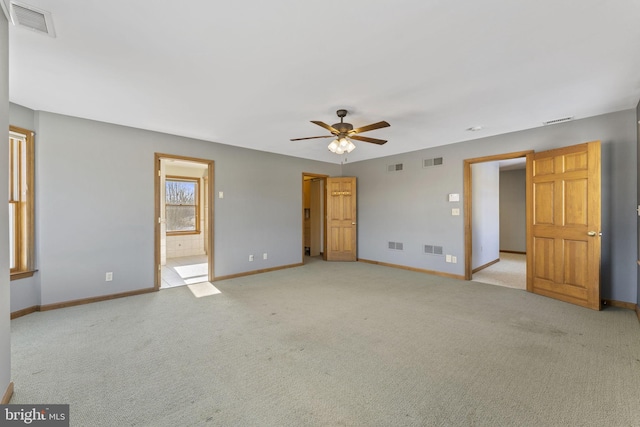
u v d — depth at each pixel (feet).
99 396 6.12
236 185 17.13
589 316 10.55
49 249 11.39
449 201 16.92
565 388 6.34
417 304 12.07
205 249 27.20
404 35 6.62
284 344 8.50
